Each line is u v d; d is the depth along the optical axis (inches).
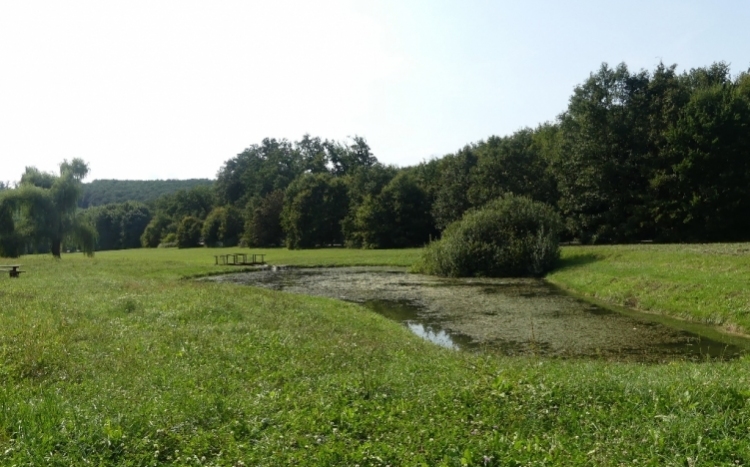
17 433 283.0
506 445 275.0
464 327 884.6
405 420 313.1
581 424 311.0
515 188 2662.4
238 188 5329.7
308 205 3784.5
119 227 5541.3
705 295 944.9
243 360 494.3
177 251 3762.3
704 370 449.7
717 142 1887.3
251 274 1893.5
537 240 1678.2
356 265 2204.7
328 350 544.7
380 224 3380.9
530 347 735.7
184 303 821.2
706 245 1534.2
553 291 1331.2
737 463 255.0
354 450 268.8
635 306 1055.0
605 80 2284.7
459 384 381.1
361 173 3833.7
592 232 2301.9
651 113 2217.0
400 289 1423.5
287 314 810.8
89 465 254.8
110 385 392.5
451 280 1637.6
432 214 3191.4
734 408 315.3
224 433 292.4
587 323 900.0
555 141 2677.2
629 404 331.3
